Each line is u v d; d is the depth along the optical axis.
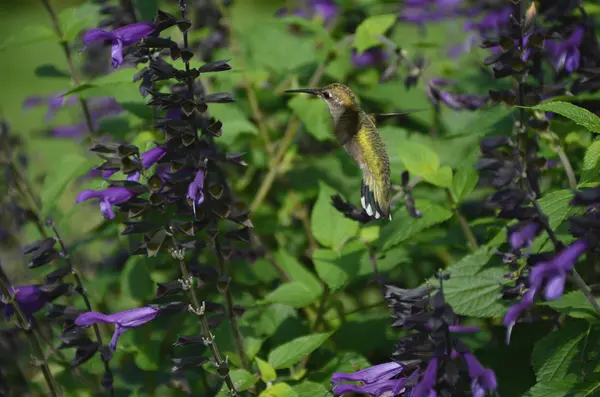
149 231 5.62
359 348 7.49
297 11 11.09
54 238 6.26
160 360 7.72
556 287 4.35
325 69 9.18
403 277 8.84
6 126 9.06
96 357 7.39
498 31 8.23
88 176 8.69
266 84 10.13
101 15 8.70
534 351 5.83
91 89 7.65
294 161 9.49
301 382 6.46
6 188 9.30
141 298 7.75
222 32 9.80
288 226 9.39
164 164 5.81
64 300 8.48
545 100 6.46
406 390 4.74
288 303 6.88
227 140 7.71
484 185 7.89
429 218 6.55
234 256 6.47
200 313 5.64
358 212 6.35
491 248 6.21
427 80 7.98
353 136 6.40
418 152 6.86
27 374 8.17
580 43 6.49
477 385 4.45
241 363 6.51
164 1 9.64
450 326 4.78
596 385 5.20
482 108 7.93
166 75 5.56
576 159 7.31
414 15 10.36
